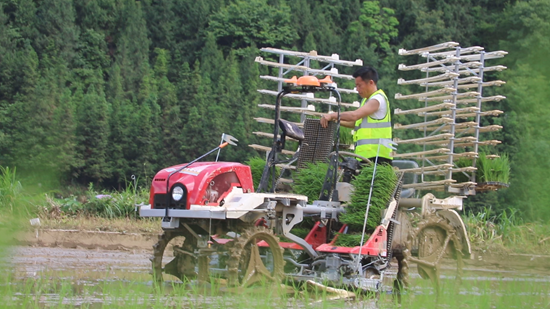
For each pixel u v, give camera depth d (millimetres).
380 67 58625
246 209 8242
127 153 51312
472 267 15688
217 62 60688
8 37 58312
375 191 9133
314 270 9086
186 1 69500
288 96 14789
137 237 15070
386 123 9750
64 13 61562
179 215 8289
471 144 14227
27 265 10648
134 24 65000
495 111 14156
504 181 12914
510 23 50312
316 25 66562
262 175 9398
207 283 8641
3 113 50125
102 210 17156
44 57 57969
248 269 8320
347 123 9758
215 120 52031
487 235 18422
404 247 9641
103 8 66750
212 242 8578
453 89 13906
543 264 16375
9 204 15445
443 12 64375
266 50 15352
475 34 61031
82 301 7227
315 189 9594
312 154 9789
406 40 61781
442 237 9781
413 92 52281
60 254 12500
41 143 48719
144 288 8117
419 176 14812
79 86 58000
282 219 8883
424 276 9641
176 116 52906
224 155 51531
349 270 8797
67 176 48844
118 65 60375
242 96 55969
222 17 66875
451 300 8211
